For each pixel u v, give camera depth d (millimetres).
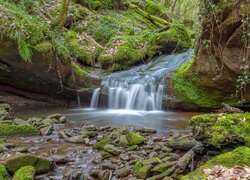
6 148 4859
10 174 3957
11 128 5699
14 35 7648
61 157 4516
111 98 9070
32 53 8086
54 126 6508
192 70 8180
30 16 9453
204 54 7410
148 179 3809
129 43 11188
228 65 6559
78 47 10414
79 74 9023
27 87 8906
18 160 4031
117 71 10398
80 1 14266
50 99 9344
